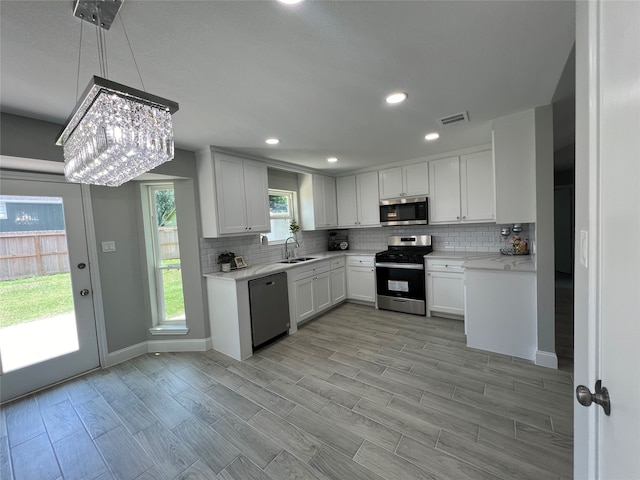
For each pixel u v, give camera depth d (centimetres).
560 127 290
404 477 150
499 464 154
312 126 252
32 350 252
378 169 444
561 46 148
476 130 284
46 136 217
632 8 49
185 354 313
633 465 50
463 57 156
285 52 146
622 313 56
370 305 458
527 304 261
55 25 117
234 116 225
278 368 273
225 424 197
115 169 146
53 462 171
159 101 123
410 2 115
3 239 240
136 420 205
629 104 51
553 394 211
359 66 161
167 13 114
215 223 308
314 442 177
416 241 452
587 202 80
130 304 311
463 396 214
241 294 298
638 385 49
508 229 377
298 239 467
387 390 227
